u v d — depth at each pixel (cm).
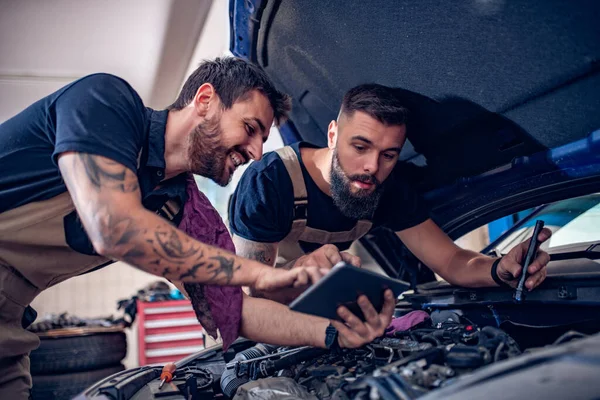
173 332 506
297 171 186
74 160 117
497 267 156
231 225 193
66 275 156
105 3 422
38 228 138
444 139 179
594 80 133
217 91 138
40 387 356
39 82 536
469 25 135
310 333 139
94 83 127
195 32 469
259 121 140
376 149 166
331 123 186
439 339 129
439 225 209
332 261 140
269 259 183
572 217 192
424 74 159
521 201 185
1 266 142
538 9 121
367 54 165
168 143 141
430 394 82
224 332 147
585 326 136
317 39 174
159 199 146
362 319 121
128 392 131
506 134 164
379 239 220
